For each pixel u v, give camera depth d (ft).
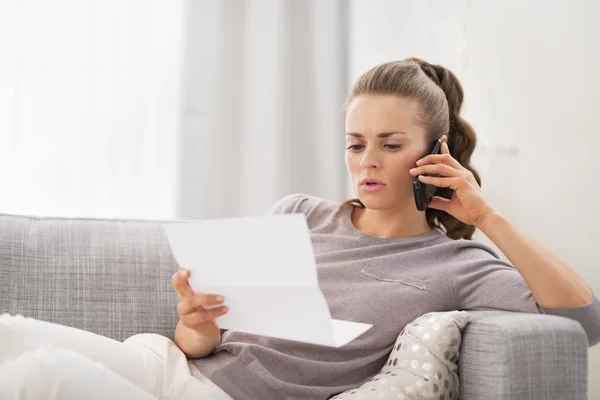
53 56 8.50
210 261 3.84
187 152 8.79
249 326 4.01
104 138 8.64
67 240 5.24
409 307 4.60
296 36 9.21
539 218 6.92
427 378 4.09
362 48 8.98
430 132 4.82
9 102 8.38
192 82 8.80
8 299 4.91
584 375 3.96
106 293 5.12
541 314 4.15
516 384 3.84
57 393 3.30
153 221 5.63
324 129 9.19
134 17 8.71
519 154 7.10
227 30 9.00
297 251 3.48
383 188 4.72
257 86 9.04
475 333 4.11
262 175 9.02
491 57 7.40
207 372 4.42
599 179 6.41
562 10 6.74
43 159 8.49
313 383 4.42
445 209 4.79
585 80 6.54
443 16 8.04
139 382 4.08
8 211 8.39
